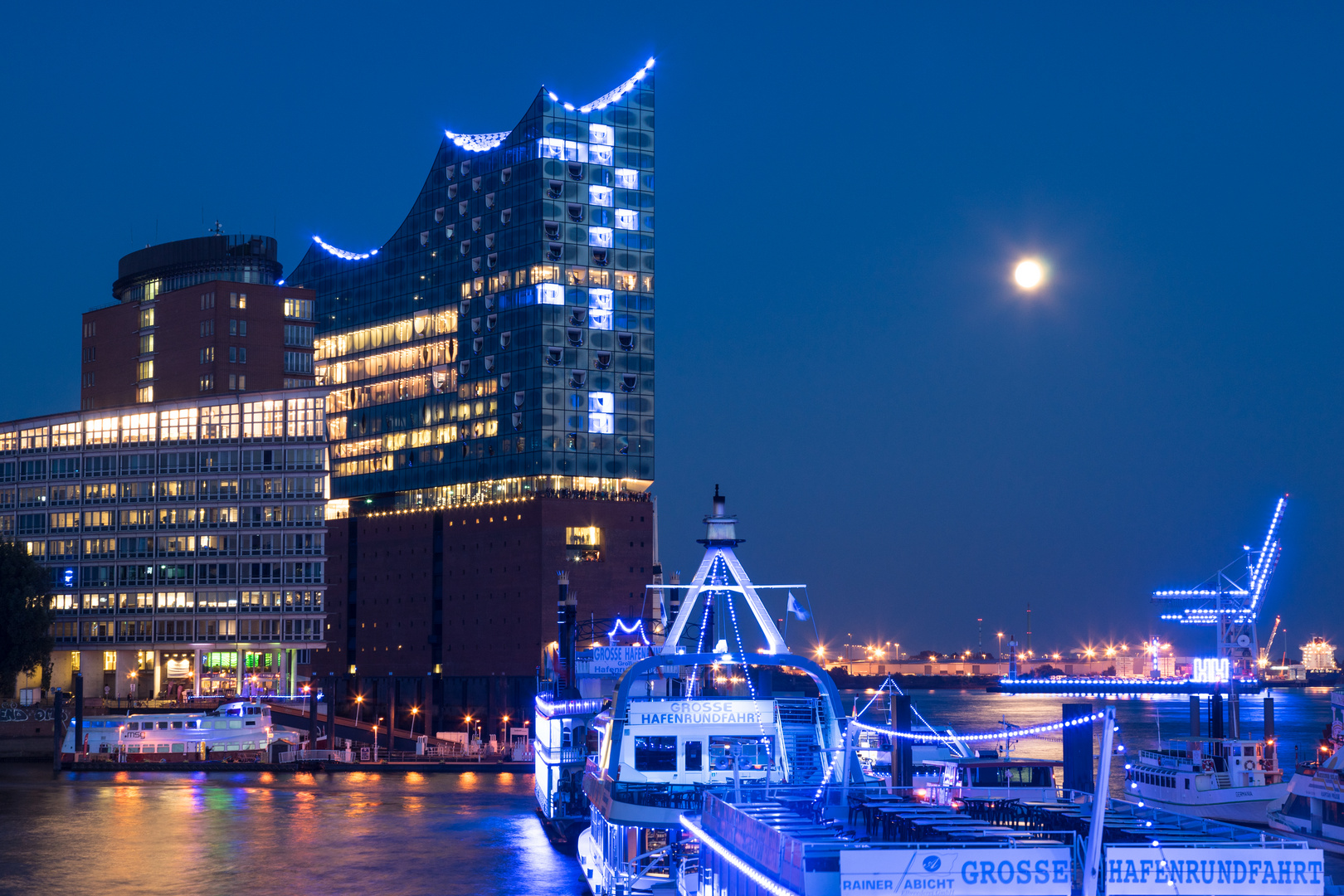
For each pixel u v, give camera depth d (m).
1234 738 114.56
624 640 176.00
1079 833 37.66
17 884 77.50
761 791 45.53
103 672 189.88
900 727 62.31
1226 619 135.25
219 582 186.38
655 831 54.44
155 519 188.38
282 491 187.75
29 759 150.38
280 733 163.75
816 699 57.59
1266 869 33.34
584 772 74.00
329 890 75.44
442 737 189.25
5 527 192.75
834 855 33.91
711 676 79.44
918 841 35.03
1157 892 33.31
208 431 189.12
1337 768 85.56
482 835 95.50
